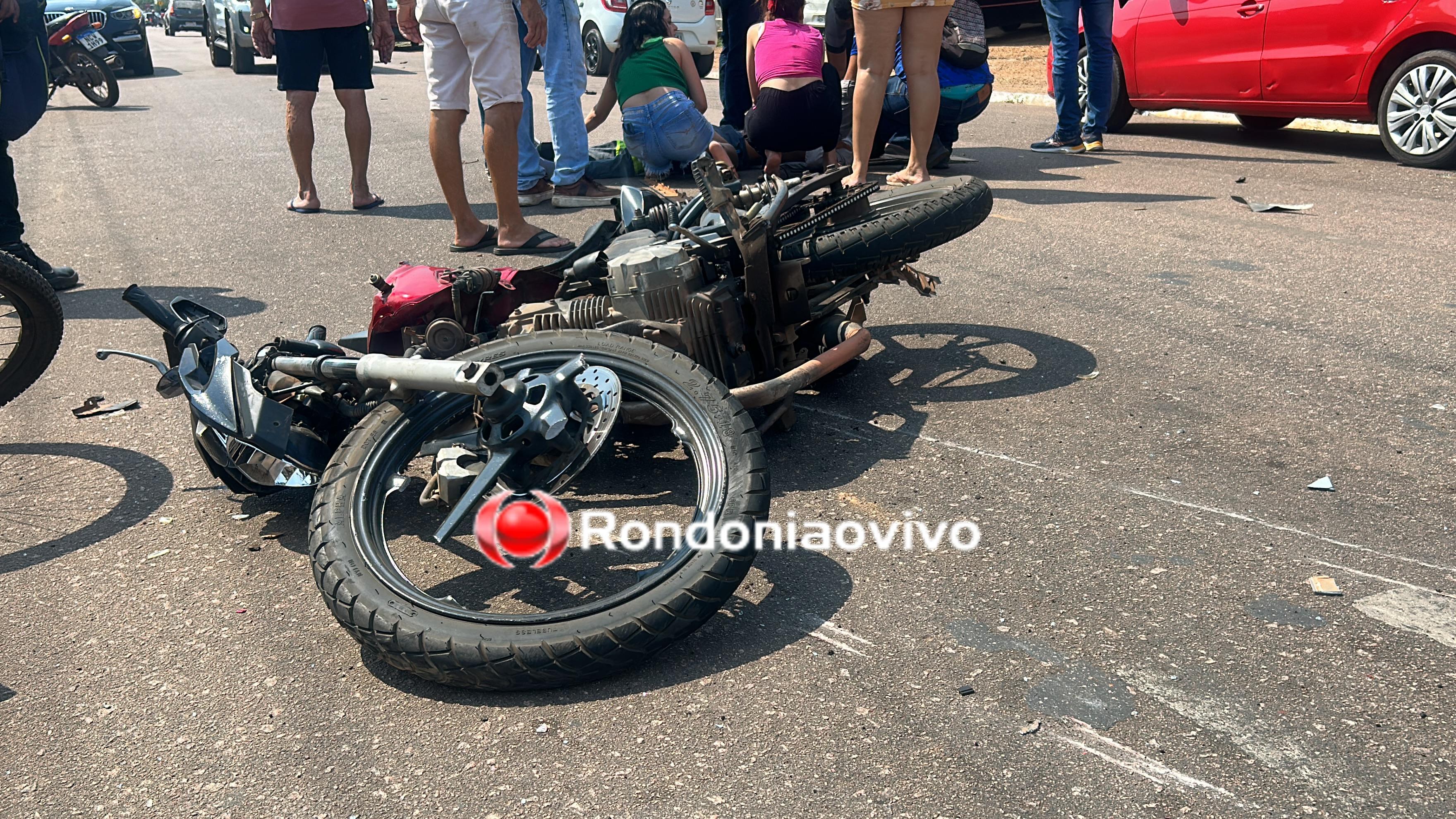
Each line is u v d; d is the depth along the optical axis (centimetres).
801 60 695
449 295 375
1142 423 357
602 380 285
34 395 419
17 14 520
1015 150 871
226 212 721
